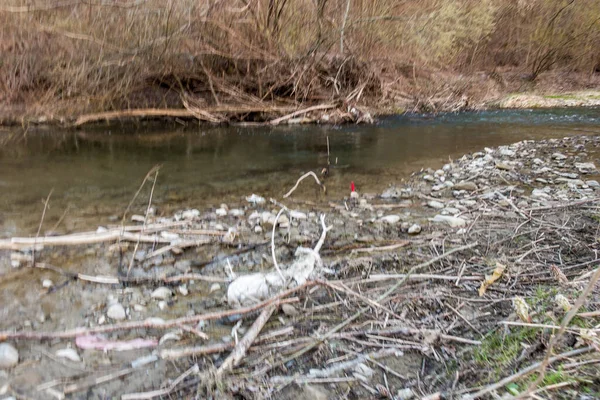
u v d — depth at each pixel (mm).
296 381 1915
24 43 7848
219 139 7789
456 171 5730
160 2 8188
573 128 9117
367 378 1937
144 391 1867
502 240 3291
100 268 2889
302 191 4859
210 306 2508
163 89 9461
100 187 4770
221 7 8930
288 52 9938
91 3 7660
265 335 2197
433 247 3234
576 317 2096
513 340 2072
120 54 8094
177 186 4918
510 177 5340
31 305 2449
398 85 12109
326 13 10367
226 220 3854
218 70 9719
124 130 8242
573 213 3869
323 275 2795
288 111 9820
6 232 3443
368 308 2412
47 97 8156
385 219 3885
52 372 1955
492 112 11711
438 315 2363
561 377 1721
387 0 11531
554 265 2648
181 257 3092
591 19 15094
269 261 3072
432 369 1979
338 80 10500
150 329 2271
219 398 1818
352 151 7016
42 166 5547
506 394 1703
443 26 12492
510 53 15977
